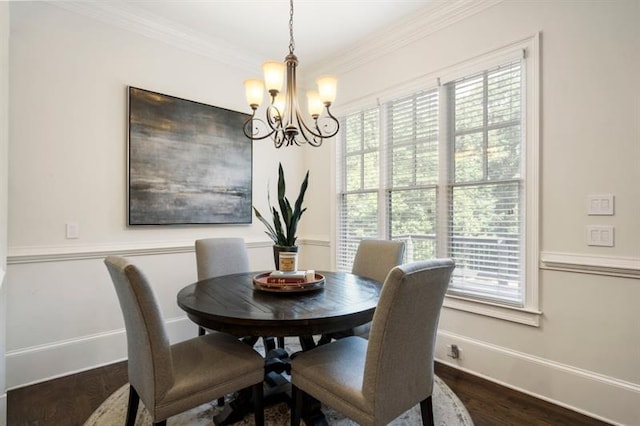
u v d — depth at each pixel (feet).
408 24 9.30
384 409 4.26
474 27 8.11
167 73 9.71
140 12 8.86
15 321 7.37
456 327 8.40
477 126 8.18
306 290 6.15
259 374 5.31
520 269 7.39
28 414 6.28
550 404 6.70
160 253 9.54
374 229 10.75
